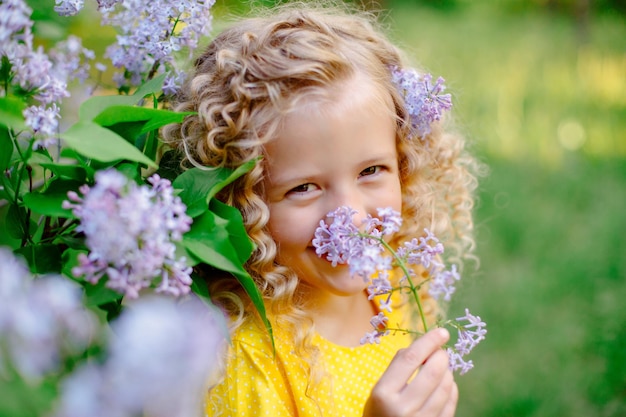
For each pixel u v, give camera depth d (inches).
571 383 67.6
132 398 37.7
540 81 147.2
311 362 49.6
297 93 47.6
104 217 40.4
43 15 49.6
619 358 69.5
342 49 49.4
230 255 43.4
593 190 102.0
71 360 39.0
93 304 41.5
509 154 113.4
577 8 189.0
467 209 57.6
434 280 45.6
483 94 135.1
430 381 45.2
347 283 48.5
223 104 48.4
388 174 49.1
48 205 42.4
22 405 38.0
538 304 77.1
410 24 177.2
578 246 86.9
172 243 42.7
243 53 48.9
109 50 49.1
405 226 53.8
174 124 49.9
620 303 76.8
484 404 66.3
